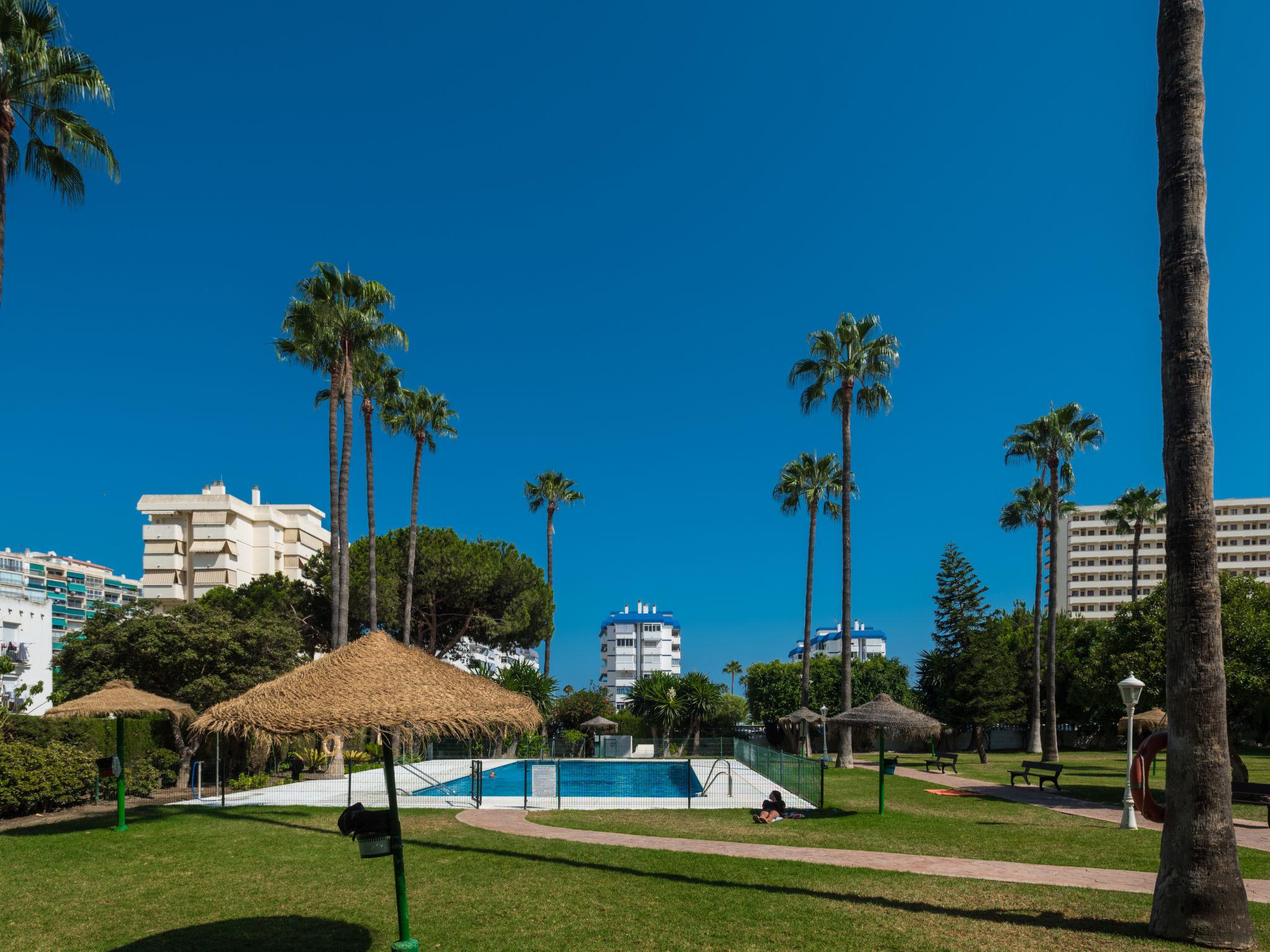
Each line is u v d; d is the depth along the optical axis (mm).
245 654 27672
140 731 21875
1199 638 7984
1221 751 7863
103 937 8078
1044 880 10820
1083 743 50406
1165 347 8484
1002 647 49344
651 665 110625
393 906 9219
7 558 104938
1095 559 117312
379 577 42500
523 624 47719
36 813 17062
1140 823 16688
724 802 20297
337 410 30562
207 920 8656
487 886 10148
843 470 31594
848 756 31812
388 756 7672
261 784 22891
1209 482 8188
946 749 50750
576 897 9594
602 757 37219
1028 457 39781
